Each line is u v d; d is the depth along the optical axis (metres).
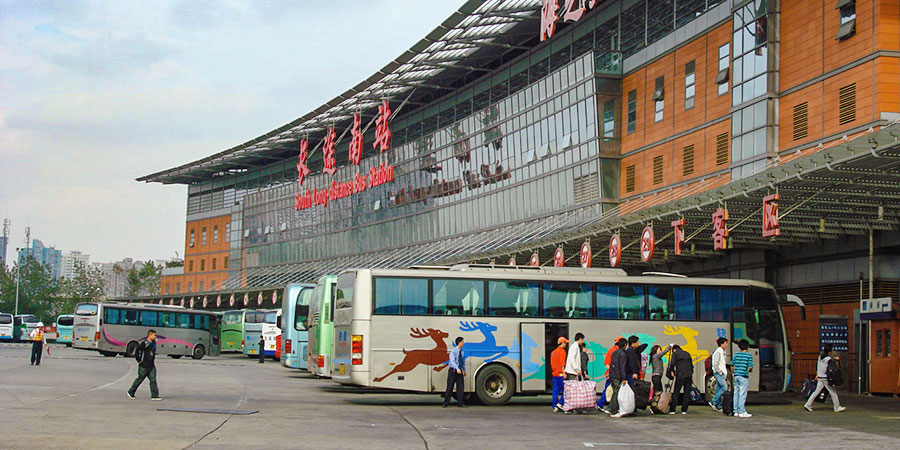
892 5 29.08
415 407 23.22
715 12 38.16
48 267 126.44
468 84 61.09
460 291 24.14
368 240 73.75
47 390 23.53
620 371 20.80
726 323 25.62
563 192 48.41
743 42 35.94
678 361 22.09
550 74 49.69
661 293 25.33
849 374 30.77
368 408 22.58
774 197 23.23
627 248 35.56
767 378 25.73
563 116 48.50
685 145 40.03
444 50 53.28
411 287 23.94
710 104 38.25
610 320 24.78
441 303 23.97
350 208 76.94
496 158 55.75
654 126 42.66
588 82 45.84
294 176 89.19
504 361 24.00
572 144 47.62
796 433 17.06
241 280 95.75
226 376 35.75
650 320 25.05
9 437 13.65
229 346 66.81
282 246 89.19
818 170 22.02
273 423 17.31
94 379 29.16
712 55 38.34
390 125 71.62
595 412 22.08
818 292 32.62
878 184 23.25
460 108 62.22
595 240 34.88
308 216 84.56
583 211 46.25
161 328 56.47
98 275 130.12
